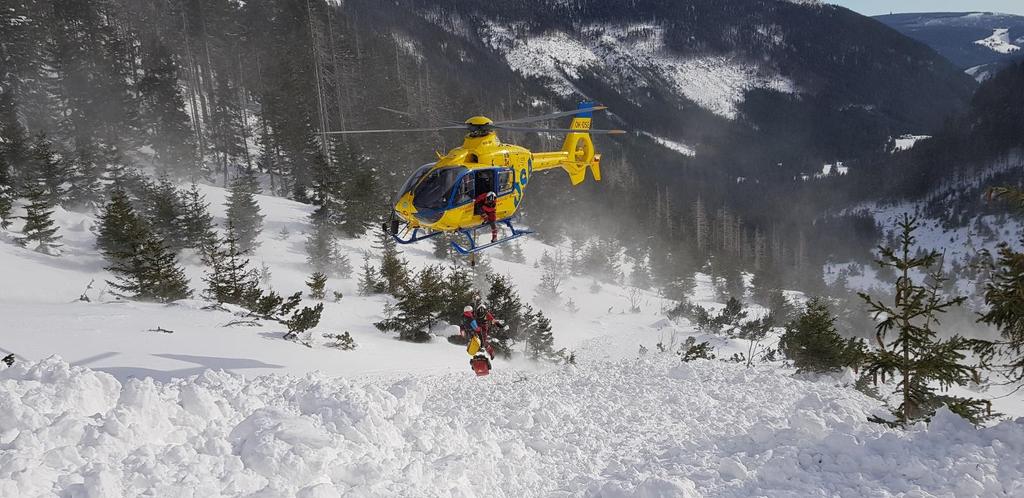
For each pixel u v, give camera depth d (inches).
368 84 3321.9
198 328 789.9
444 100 3786.9
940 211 6358.3
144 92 2480.3
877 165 7819.9
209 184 2373.3
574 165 613.3
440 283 1208.2
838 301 3061.0
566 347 1553.9
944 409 245.3
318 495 159.3
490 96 5930.1
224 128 2583.7
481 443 250.8
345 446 198.5
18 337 607.2
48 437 171.9
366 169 2196.1
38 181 1480.1
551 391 427.8
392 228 482.0
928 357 361.4
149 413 198.1
